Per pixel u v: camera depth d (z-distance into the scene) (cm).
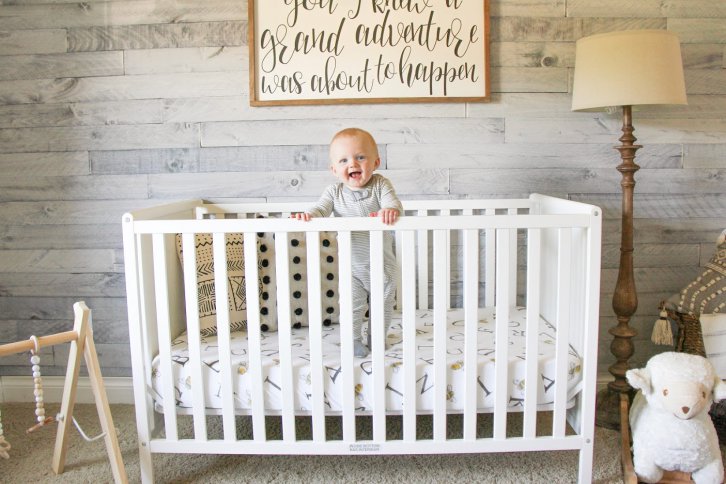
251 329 167
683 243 235
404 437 170
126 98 232
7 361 246
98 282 240
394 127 230
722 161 232
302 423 219
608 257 236
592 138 231
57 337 166
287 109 230
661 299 237
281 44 226
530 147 231
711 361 197
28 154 235
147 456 175
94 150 234
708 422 172
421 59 225
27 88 232
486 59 224
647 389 173
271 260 211
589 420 172
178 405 176
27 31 230
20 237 239
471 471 187
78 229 238
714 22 227
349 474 186
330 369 172
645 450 174
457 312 226
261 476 185
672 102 187
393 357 178
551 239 207
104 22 229
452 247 237
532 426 171
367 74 226
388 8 224
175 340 197
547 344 184
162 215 193
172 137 233
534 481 181
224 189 234
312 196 233
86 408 239
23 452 203
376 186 189
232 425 172
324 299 216
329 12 224
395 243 234
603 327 238
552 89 228
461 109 229
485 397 172
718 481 170
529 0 225
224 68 229
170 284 200
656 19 226
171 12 228
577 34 226
